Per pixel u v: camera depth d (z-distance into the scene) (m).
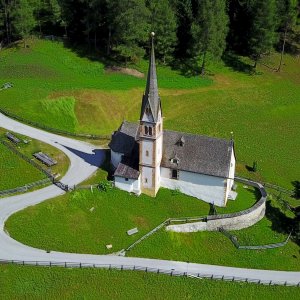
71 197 91.62
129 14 143.00
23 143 106.62
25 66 141.38
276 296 83.06
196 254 88.12
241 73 159.50
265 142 126.62
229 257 88.88
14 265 79.81
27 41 156.38
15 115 116.81
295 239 94.50
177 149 95.81
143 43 157.88
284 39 165.75
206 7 148.00
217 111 138.12
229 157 93.56
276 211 100.25
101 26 158.50
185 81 149.88
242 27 169.50
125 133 98.69
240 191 100.81
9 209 88.69
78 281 79.50
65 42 159.00
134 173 93.81
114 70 148.88
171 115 133.62
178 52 162.50
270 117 138.88
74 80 139.25
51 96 126.62
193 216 92.62
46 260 81.12
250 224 95.25
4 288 77.19
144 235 88.06
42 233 85.19
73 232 86.19
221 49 153.75
